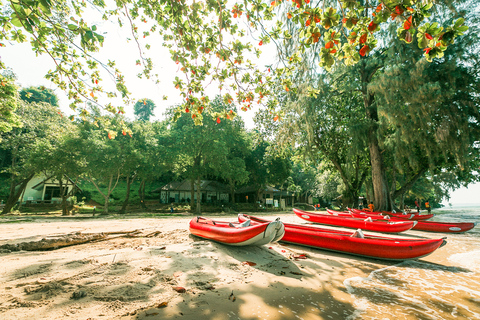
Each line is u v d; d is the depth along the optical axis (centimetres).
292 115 2197
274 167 4009
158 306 366
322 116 2173
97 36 338
